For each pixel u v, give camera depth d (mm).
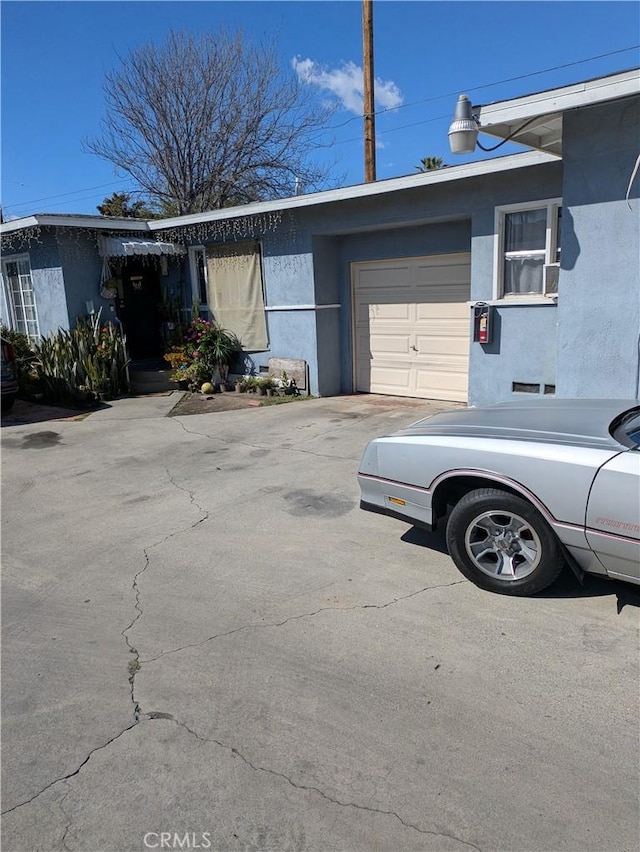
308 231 10062
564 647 3125
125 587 4055
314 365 10523
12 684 3059
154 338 13602
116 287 12273
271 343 11164
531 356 7852
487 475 3549
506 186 7727
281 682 2967
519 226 7855
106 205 24094
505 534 3605
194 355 11555
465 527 3703
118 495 5949
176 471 6641
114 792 2354
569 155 6082
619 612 3428
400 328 10023
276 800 2281
